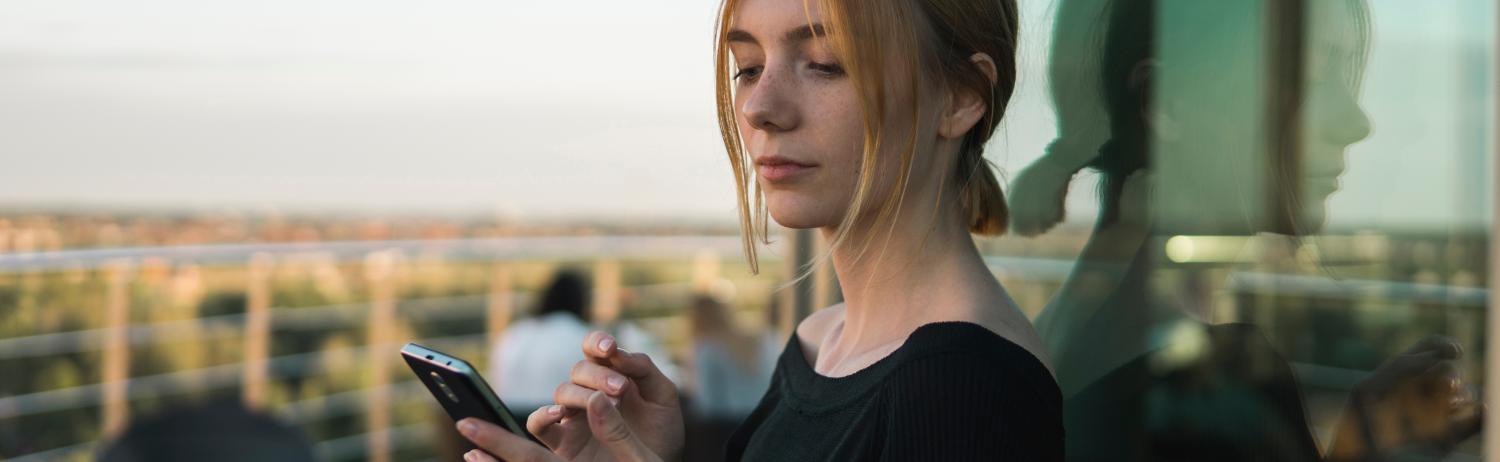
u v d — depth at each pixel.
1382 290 0.90
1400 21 0.88
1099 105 1.10
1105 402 1.10
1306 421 0.95
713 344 3.80
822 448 0.75
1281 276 0.97
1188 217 1.04
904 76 0.74
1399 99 0.88
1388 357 0.89
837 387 0.77
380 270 5.35
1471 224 0.84
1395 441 0.89
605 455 0.83
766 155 0.78
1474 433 0.83
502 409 0.77
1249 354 0.99
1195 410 1.03
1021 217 1.17
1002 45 0.79
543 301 4.30
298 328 5.09
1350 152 0.92
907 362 0.69
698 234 6.15
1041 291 1.17
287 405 5.05
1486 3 0.83
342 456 5.22
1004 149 0.89
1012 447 0.65
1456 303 0.85
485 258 5.60
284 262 5.07
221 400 2.44
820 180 0.76
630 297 5.88
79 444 4.52
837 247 0.79
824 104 0.76
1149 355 1.07
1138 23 1.07
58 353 4.46
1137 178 1.08
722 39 0.82
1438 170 0.86
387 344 5.34
